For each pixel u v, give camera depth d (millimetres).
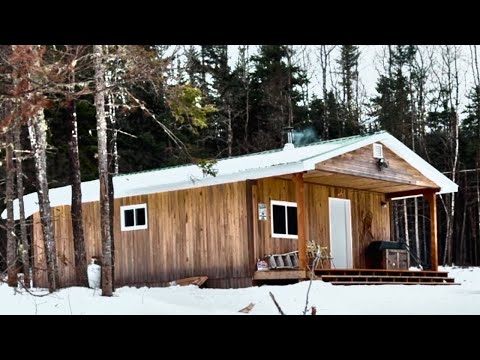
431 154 39969
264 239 18016
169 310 11922
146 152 33344
